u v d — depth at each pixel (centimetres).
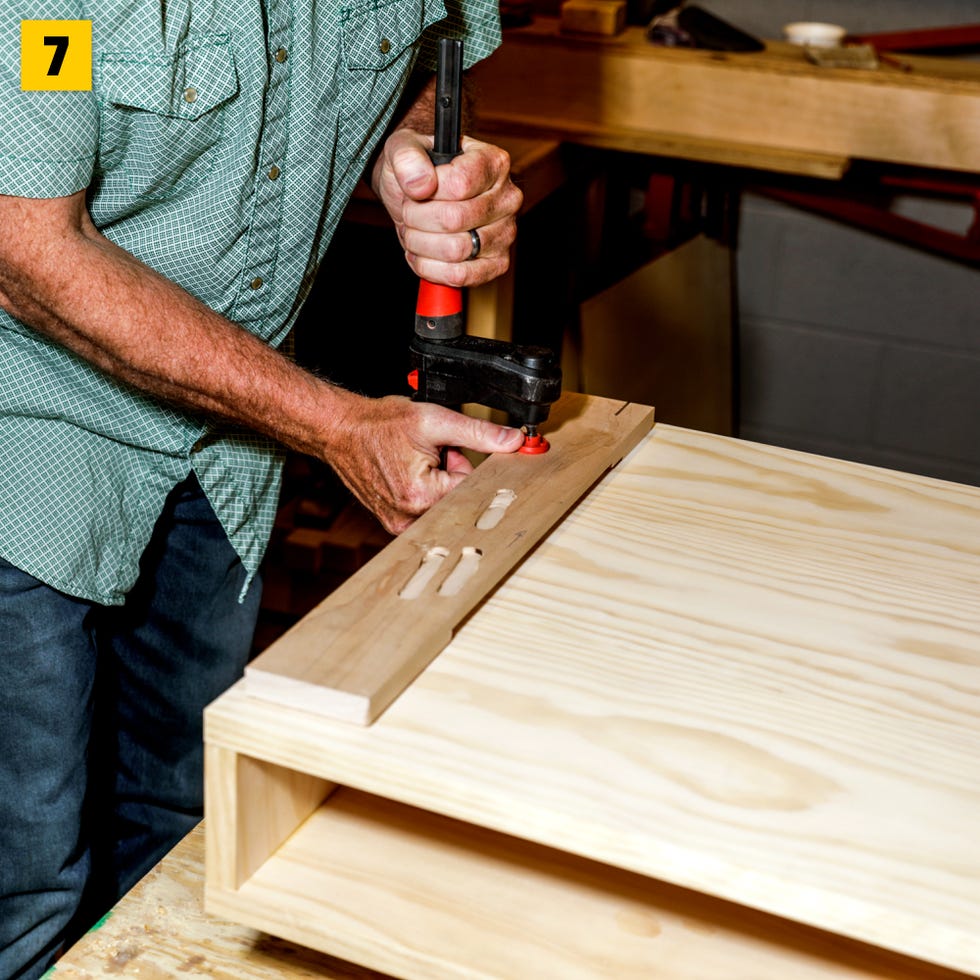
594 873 81
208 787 71
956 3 270
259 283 112
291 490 230
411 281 226
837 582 87
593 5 228
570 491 93
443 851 81
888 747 70
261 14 98
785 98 217
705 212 282
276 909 74
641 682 74
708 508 97
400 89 117
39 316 93
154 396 108
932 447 307
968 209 282
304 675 68
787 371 312
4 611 107
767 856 62
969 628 82
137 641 134
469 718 70
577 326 239
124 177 101
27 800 113
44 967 122
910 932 59
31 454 107
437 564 81
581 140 222
